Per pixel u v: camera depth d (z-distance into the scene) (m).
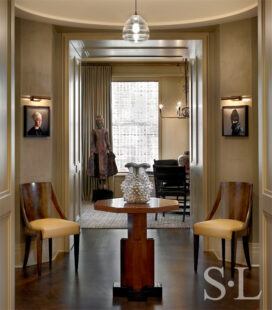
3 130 2.77
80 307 3.52
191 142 6.59
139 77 9.95
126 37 3.92
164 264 4.81
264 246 2.96
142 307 3.51
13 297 2.98
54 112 5.29
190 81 6.68
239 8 4.75
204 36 5.41
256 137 4.86
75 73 6.00
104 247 5.66
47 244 5.04
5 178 2.84
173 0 4.65
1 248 2.72
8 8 2.94
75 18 5.11
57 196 5.39
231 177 5.02
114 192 9.98
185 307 3.52
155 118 10.07
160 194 7.58
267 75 2.90
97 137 9.07
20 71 4.75
